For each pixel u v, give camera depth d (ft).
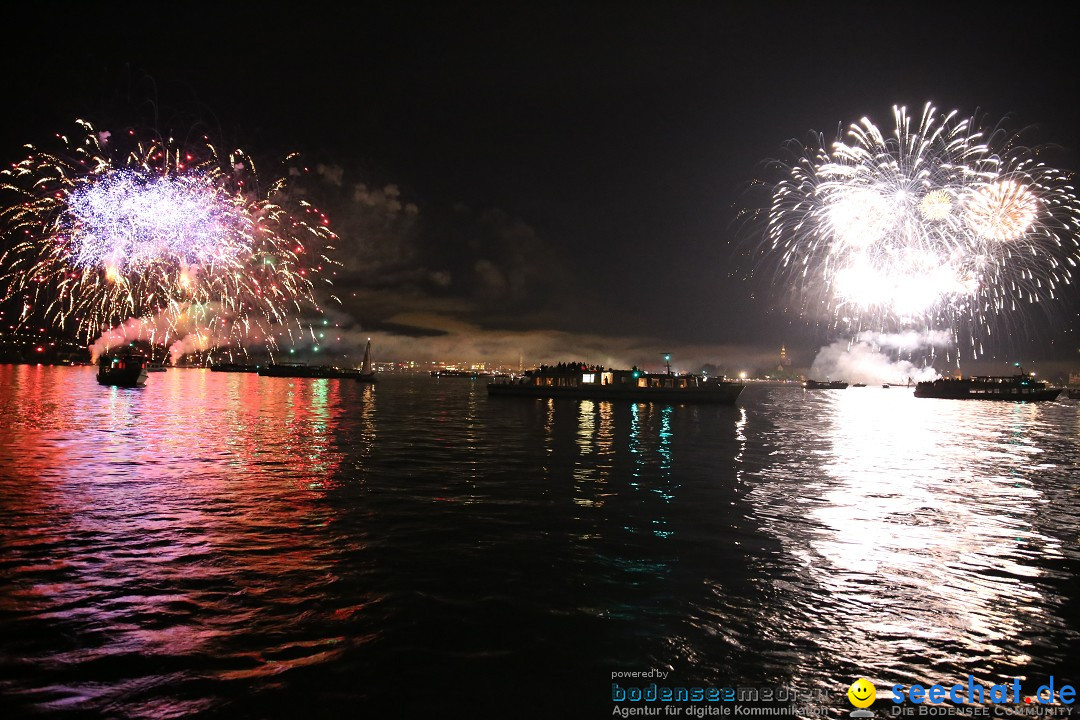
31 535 47.65
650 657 30.40
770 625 34.17
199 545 46.21
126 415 156.15
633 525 55.31
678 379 279.69
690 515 59.47
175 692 26.07
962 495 72.13
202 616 33.50
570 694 27.07
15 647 29.37
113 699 25.36
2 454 87.61
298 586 38.34
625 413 214.07
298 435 124.88
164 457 89.45
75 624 31.99
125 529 50.06
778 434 147.43
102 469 78.07
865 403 350.02
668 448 114.93
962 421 203.92
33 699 25.14
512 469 86.07
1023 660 30.94
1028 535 53.72
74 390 255.70
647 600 37.42
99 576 39.01
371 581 39.60
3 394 219.41
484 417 186.50
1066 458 107.86
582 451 107.96
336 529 51.88
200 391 308.40
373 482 73.82
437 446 111.45
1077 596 39.11
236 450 99.60
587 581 40.55
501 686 27.50
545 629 33.17
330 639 31.32
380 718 24.84
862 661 30.53
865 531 54.34
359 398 295.69
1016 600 38.37
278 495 64.95
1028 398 388.78
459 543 48.62
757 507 63.52
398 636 31.89
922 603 37.63
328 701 25.86
